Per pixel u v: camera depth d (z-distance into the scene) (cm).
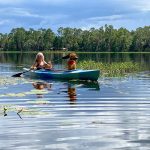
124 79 2086
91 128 840
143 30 12644
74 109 1091
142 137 761
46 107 1123
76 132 802
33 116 974
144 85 1761
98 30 13162
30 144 715
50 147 697
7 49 14462
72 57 2108
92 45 13075
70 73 2008
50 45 13912
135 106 1152
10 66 3453
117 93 1466
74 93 1464
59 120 925
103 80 2034
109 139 746
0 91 1516
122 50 12694
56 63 4138
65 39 13538
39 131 812
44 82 1892
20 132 803
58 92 1488
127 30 13050
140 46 12550
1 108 1099
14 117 959
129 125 870
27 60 5047
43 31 14162
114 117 969
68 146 702
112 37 12775
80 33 13462
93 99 1298
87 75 1978
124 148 689
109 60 4731
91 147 696
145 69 2970
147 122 903
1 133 795
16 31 14325
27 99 1286
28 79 2030
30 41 14062
